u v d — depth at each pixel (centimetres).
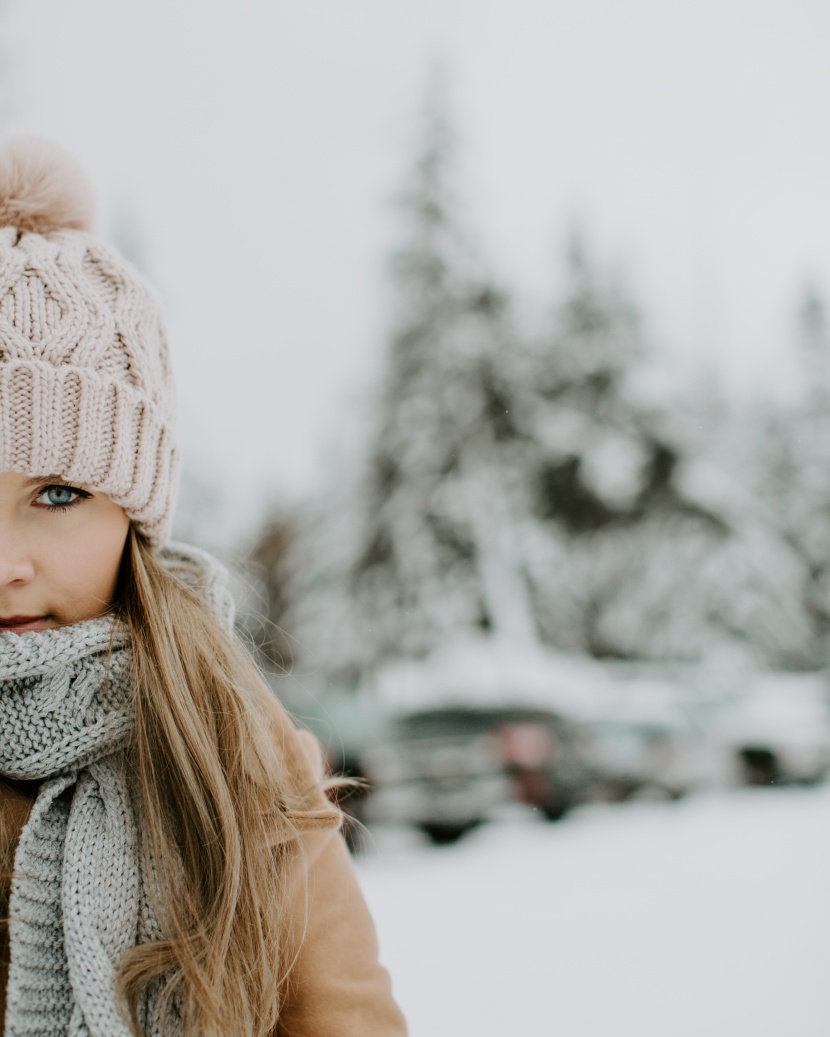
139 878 86
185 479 1400
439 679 791
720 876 544
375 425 1303
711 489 1423
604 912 481
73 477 86
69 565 87
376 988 97
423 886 530
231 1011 85
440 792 619
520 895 512
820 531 1731
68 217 99
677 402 1468
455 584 1239
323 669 1216
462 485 1268
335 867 100
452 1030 347
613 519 1369
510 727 664
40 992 80
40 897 82
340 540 1264
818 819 676
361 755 617
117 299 93
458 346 1310
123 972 81
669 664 1351
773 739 771
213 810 90
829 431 1784
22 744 85
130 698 90
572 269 1477
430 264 1349
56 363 85
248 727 96
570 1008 366
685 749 730
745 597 1395
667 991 382
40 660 82
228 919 86
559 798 657
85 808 87
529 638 1236
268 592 1296
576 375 1424
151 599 94
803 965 404
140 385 92
